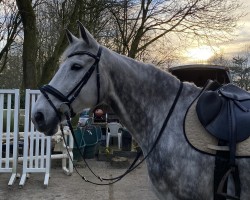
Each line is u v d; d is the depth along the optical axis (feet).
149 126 8.74
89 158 30.09
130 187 20.42
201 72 30.55
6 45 38.50
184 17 50.75
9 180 20.66
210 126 8.02
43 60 60.90
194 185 7.94
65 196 18.40
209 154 7.89
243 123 7.88
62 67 8.56
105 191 19.49
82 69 8.44
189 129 8.16
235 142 7.75
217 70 29.73
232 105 8.18
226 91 8.61
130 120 8.88
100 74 8.53
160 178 8.33
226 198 7.82
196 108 8.28
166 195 8.35
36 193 18.93
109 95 8.79
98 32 47.16
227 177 7.94
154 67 8.98
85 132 29.45
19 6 35.60
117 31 52.70
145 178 22.82
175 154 8.14
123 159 27.02
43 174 23.32
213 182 7.92
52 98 8.32
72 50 8.61
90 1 39.01
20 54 71.72
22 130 27.61
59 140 23.71
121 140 32.65
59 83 8.39
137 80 8.79
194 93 8.81
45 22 61.72
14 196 18.33
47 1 46.91
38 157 21.24
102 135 35.81
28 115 20.93
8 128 21.01
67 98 8.31
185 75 31.14
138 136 8.91
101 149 32.09
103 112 39.93
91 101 8.54
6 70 81.10
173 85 8.86
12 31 38.11
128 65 8.83
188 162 8.00
